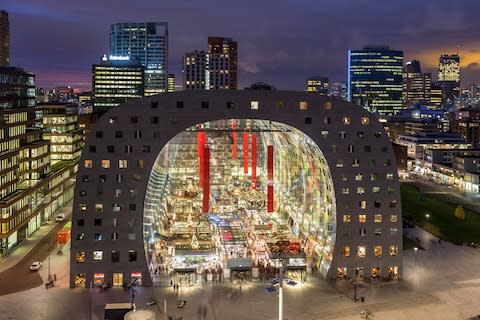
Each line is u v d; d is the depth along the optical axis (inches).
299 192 4884.4
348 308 3299.7
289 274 3836.1
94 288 3619.6
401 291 3604.8
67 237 4591.5
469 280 3843.5
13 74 5039.4
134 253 3659.0
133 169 3641.7
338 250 3826.3
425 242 4955.7
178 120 3668.8
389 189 3853.3
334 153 3811.5
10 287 3604.8
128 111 3634.4
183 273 3767.2
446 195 7608.3
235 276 3821.4
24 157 5246.1
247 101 3727.9
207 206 4672.7
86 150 3619.6
